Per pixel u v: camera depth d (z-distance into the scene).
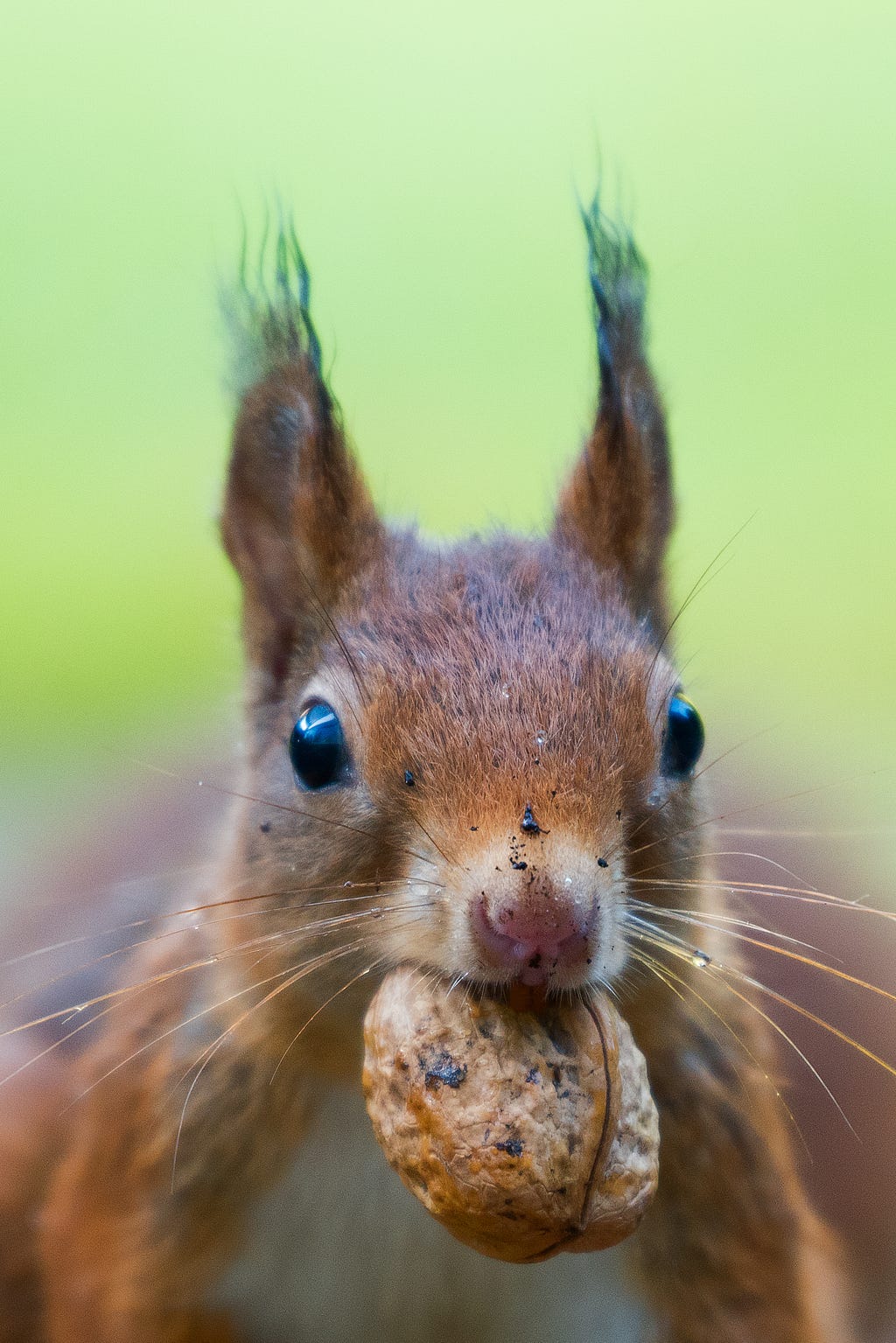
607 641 1.29
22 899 1.40
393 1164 1.27
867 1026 1.37
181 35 3.23
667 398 1.33
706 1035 1.32
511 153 3.06
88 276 2.72
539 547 1.32
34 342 2.64
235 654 1.34
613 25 3.33
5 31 3.13
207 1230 1.32
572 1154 1.26
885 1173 1.37
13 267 2.71
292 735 1.29
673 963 1.30
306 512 1.32
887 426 2.65
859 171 2.98
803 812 1.40
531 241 2.90
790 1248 1.33
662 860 1.29
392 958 1.28
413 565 1.31
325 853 1.29
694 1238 1.32
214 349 1.34
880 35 3.19
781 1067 1.35
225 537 1.33
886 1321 1.37
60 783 1.51
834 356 2.77
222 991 1.32
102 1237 1.33
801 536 2.47
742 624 2.22
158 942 1.34
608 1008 1.27
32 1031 1.37
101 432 2.60
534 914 1.26
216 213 2.85
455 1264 1.33
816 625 2.19
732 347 2.78
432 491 2.44
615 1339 1.34
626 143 3.05
